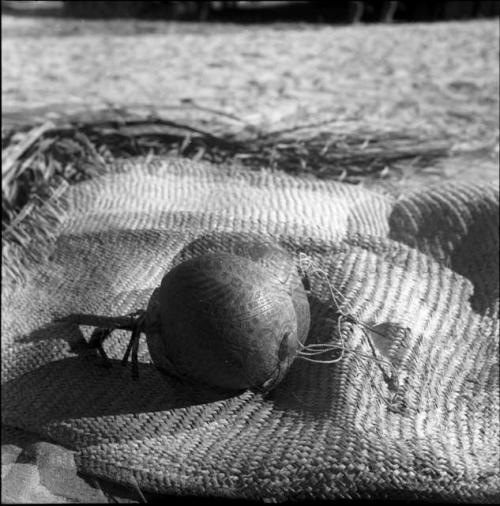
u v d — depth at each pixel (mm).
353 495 907
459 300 1208
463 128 2367
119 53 4074
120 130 2094
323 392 1024
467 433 1011
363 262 1229
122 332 1195
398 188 1741
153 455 1005
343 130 2314
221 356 992
